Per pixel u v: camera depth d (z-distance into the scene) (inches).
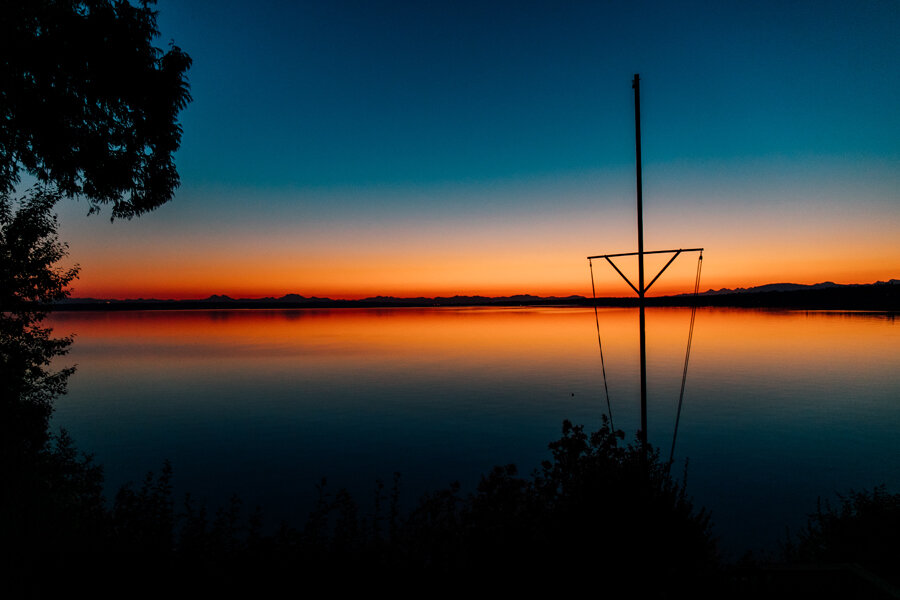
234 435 2039.9
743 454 1627.7
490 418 2364.7
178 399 2864.2
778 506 1127.6
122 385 3361.2
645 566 214.5
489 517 220.1
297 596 185.0
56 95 359.9
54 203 493.7
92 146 376.2
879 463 1513.3
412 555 208.5
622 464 261.6
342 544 204.7
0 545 206.4
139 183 414.0
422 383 3412.9
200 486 1366.9
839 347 4650.6
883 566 319.0
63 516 243.0
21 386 471.5
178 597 182.2
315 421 2317.9
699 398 2652.6
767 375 3280.0
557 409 2536.9
